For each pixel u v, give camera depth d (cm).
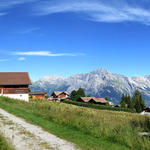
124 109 8712
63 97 12000
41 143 1352
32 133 1588
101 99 11281
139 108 12781
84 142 1449
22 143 1312
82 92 12225
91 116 2378
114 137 1586
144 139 1496
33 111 2741
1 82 5991
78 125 1888
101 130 1720
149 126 1894
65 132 1700
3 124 1798
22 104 3569
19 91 6116
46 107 3041
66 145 1354
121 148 1394
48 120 2192
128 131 1675
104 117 2323
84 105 8225
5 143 1141
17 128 1702
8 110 2681
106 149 1338
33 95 8094
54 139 1477
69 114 2330
